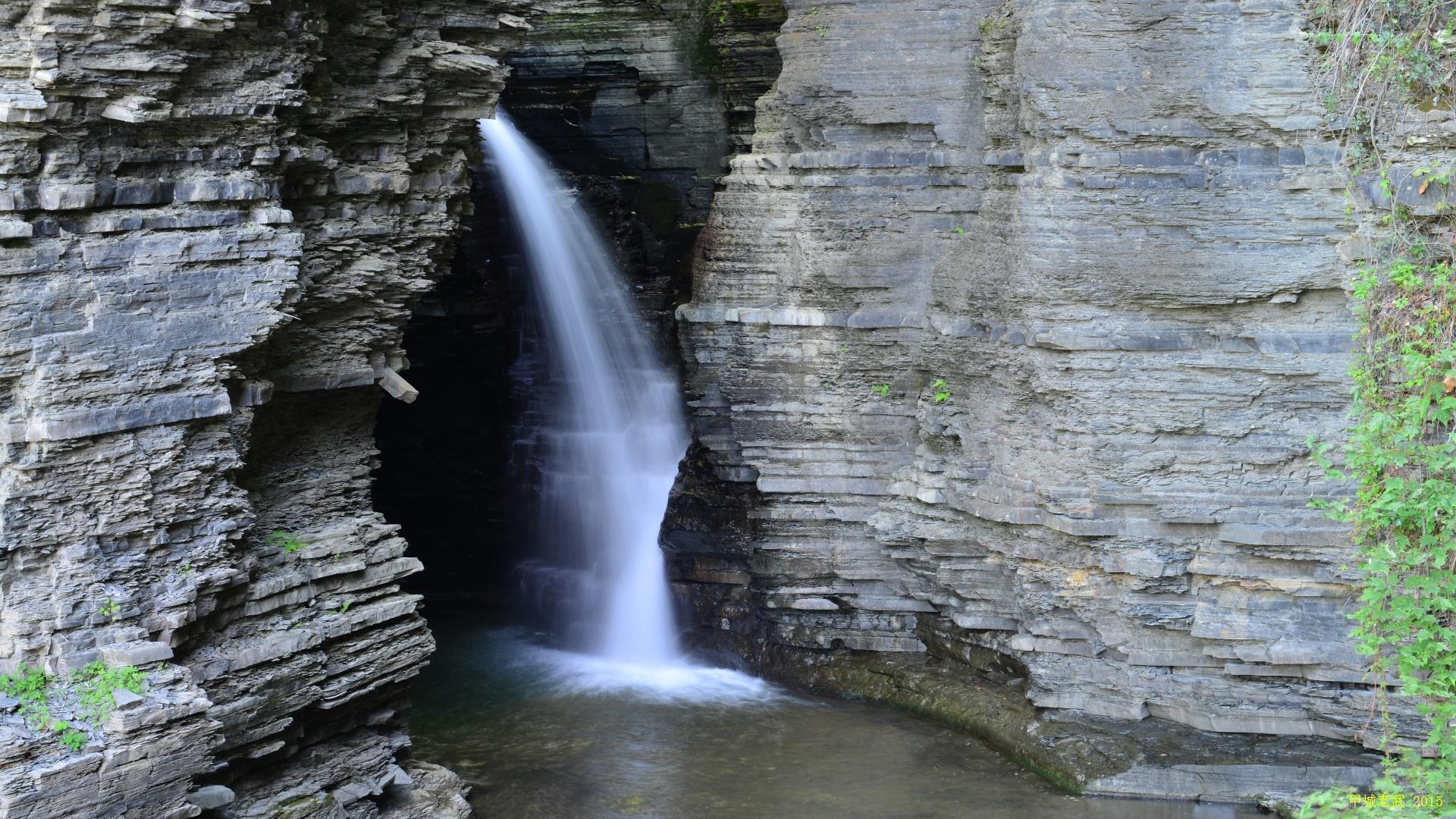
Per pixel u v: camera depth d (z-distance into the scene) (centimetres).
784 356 1878
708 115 2462
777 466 1903
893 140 1825
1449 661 1215
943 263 1783
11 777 970
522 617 2256
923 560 1798
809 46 1845
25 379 1051
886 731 1714
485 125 2556
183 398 1139
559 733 1720
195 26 1090
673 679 1936
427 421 2523
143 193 1112
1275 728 1512
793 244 1873
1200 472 1509
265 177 1208
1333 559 1453
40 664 1068
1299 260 1452
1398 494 1282
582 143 2573
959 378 1736
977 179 1780
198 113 1134
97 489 1095
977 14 1755
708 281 1934
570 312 2588
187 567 1166
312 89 1270
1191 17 1465
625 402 2495
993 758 1617
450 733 1717
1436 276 1348
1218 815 1441
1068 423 1553
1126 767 1505
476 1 1398
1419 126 1379
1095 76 1499
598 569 2247
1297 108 1441
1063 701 1622
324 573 1325
